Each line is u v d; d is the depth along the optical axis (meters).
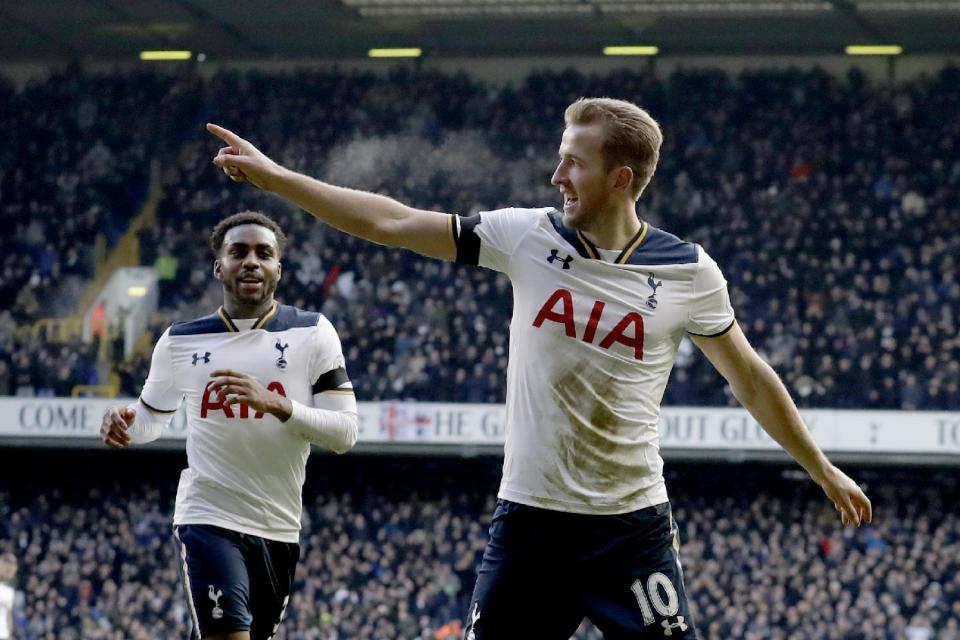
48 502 27.77
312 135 32.22
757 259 28.16
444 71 34.50
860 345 25.98
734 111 31.12
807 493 26.31
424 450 26.17
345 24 31.98
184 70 34.03
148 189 31.41
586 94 32.16
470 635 4.09
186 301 29.27
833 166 29.92
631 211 4.05
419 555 25.52
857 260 28.05
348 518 26.50
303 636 23.14
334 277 28.61
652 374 4.07
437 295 27.94
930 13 29.39
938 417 24.58
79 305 29.38
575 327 3.97
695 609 22.70
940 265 27.53
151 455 27.66
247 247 5.95
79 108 32.50
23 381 27.09
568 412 3.99
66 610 24.56
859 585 23.38
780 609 22.67
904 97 31.12
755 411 4.32
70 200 31.09
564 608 4.09
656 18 30.84
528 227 4.03
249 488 5.86
